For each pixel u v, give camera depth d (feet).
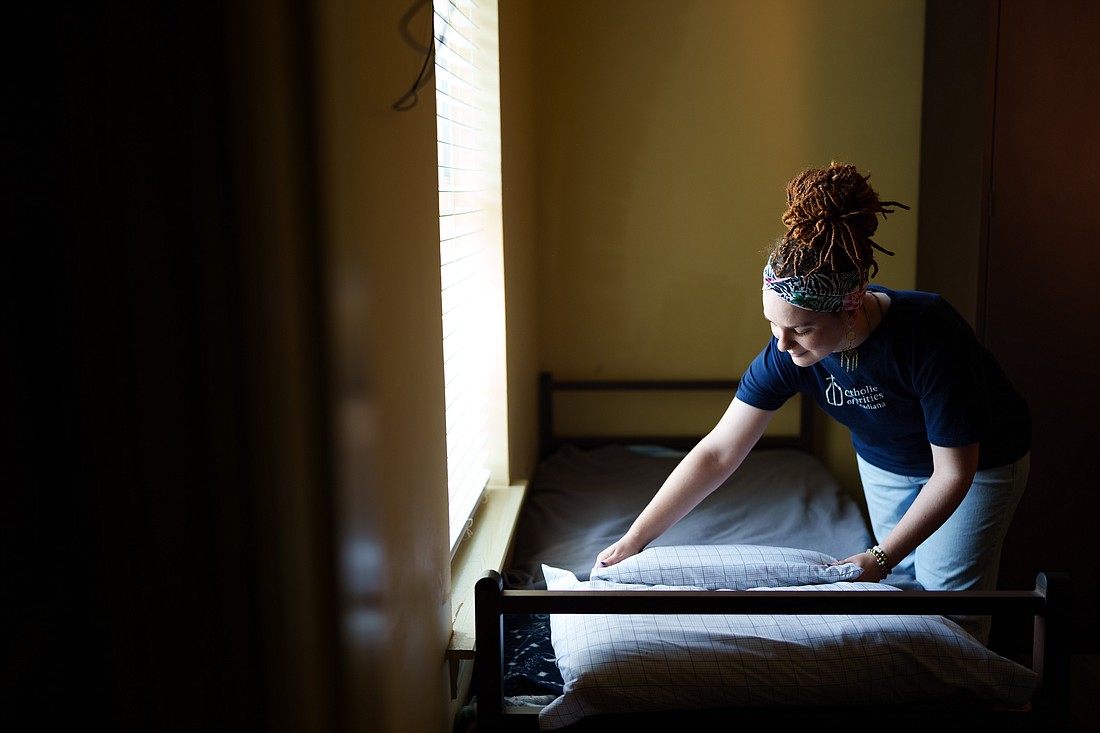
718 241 10.40
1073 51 7.90
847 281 4.76
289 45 2.94
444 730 5.09
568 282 10.54
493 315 7.82
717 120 10.19
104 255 2.85
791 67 10.07
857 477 10.74
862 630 4.77
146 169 2.83
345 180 3.30
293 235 3.00
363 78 3.51
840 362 5.28
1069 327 8.21
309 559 3.18
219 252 2.88
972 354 5.12
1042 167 8.05
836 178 4.69
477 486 7.38
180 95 2.81
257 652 3.10
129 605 3.01
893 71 10.02
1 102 2.70
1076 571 8.46
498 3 7.32
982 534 5.75
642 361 10.66
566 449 10.25
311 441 3.16
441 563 5.01
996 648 8.30
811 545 7.68
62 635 2.94
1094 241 8.09
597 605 4.59
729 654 4.63
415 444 4.42
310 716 3.25
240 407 2.96
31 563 2.82
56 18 2.74
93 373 2.89
